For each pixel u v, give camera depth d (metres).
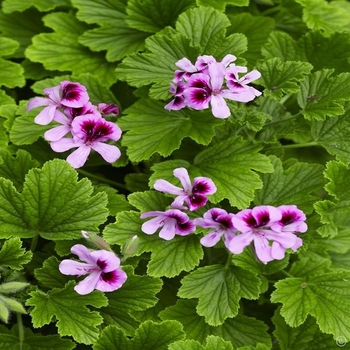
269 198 0.99
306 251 1.00
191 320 0.95
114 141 0.98
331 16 1.14
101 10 1.12
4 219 0.95
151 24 1.10
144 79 1.02
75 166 0.94
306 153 1.08
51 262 0.94
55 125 1.01
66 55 1.11
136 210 0.98
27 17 1.16
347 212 1.03
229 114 0.95
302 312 0.93
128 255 0.93
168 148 0.98
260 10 1.19
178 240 0.96
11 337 0.94
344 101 1.01
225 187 0.96
